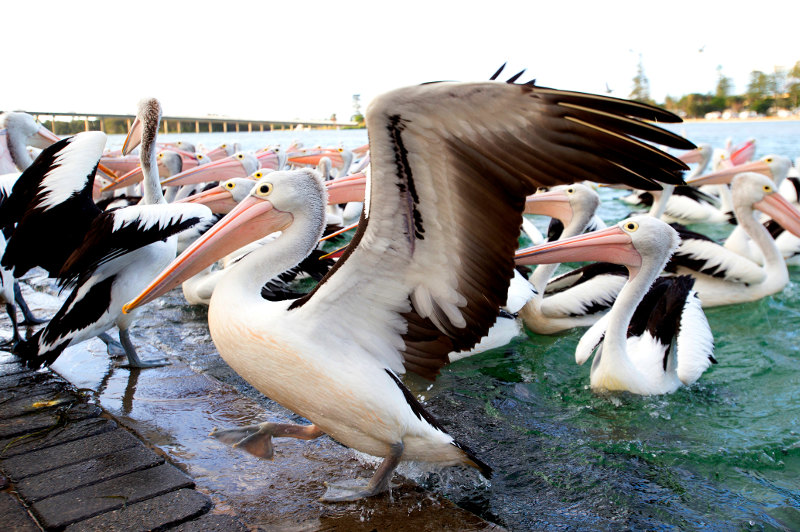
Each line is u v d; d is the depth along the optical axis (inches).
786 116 2674.7
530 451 181.6
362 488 146.9
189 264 152.4
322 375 140.4
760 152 1181.1
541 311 292.7
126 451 158.1
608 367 218.8
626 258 215.0
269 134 3120.1
